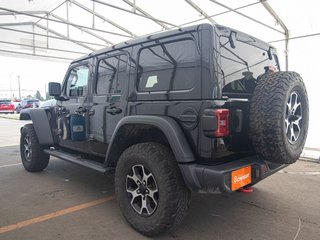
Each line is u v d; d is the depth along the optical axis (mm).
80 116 3910
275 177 4723
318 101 7477
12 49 14523
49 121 4719
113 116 3293
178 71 2621
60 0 10742
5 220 3070
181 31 2615
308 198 3721
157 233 2627
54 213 3254
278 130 2385
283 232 2797
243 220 3070
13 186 4258
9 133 11828
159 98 2740
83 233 2781
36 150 4844
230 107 2449
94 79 3689
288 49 8141
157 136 2922
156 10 9953
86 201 3635
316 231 2812
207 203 3561
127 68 3158
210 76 2369
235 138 2518
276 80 2537
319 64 7496
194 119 2436
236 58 2695
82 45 15391
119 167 2928
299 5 7258
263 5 7551
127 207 2883
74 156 4094
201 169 2385
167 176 2520
